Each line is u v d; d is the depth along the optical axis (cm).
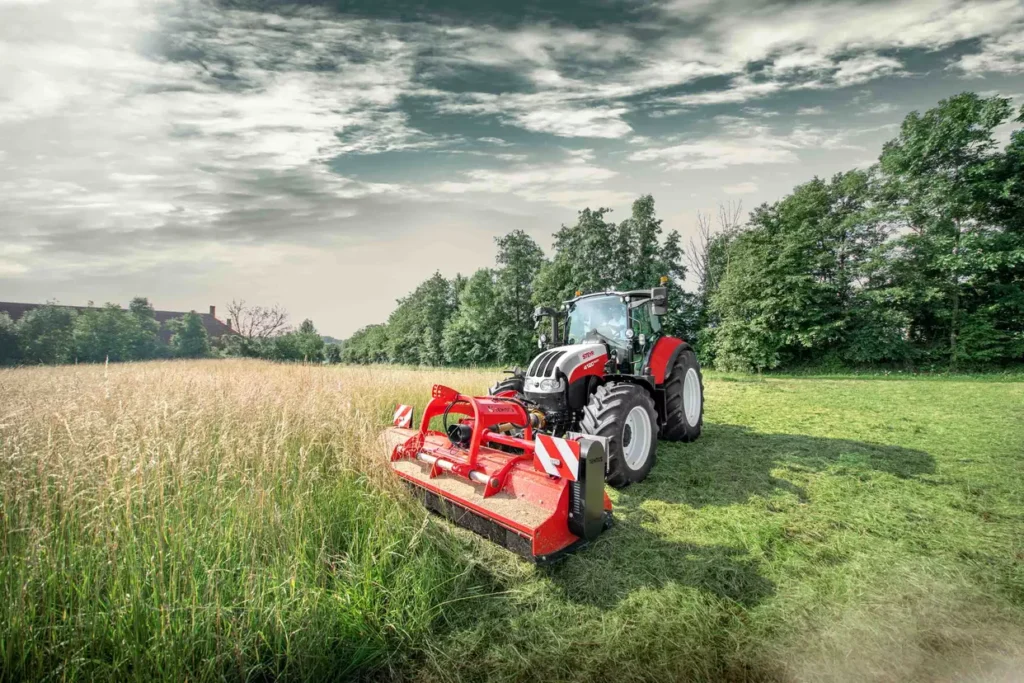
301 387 804
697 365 719
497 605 290
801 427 777
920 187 1806
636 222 2358
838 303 2002
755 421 834
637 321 634
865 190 2047
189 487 348
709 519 408
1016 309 1688
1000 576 309
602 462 322
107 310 4903
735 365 2044
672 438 661
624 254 2370
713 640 255
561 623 272
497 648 253
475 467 376
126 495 294
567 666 238
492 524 329
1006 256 1600
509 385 595
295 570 275
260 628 246
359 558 321
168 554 272
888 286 1906
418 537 331
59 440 376
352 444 454
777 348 1959
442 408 459
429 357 3603
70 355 4362
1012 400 1023
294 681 234
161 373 1047
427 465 429
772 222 2088
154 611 241
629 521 405
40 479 321
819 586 302
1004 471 526
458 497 354
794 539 368
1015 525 388
